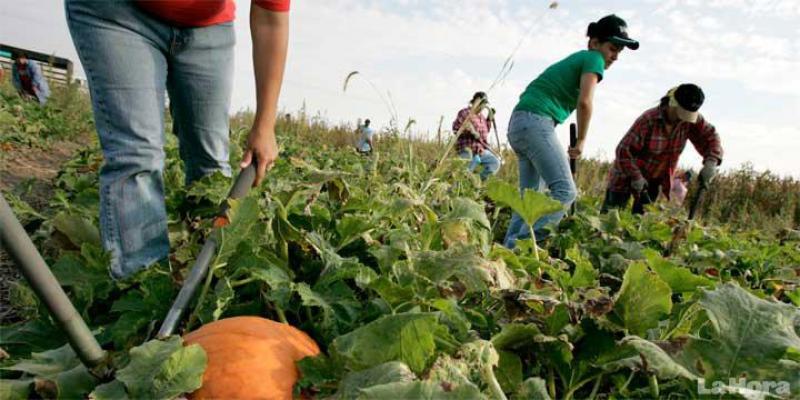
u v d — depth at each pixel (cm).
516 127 440
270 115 223
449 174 449
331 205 271
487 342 132
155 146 218
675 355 142
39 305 174
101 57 204
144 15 213
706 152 590
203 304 167
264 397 122
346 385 117
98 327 176
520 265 217
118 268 209
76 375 129
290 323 178
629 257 310
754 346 135
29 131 940
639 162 591
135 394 114
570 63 432
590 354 156
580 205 500
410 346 122
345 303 168
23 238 107
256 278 173
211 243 173
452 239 213
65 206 324
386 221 257
